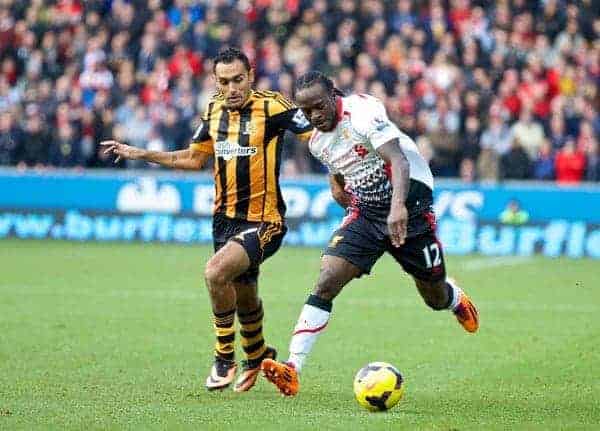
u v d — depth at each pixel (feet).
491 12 262.47
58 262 190.49
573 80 245.65
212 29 258.98
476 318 94.07
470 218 219.41
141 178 232.12
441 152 229.66
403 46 248.52
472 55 247.29
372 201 83.51
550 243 215.72
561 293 156.87
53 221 234.99
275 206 89.81
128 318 129.18
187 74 246.47
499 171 228.43
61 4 271.49
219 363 87.81
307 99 80.84
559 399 84.17
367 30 254.06
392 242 79.61
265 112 88.07
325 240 223.92
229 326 87.15
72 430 71.31
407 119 233.55
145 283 163.63
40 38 265.75
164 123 239.09
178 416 76.18
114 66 256.73
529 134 230.48
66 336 115.75
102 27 262.06
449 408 80.33
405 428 72.08
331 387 89.92
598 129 236.63
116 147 92.63
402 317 131.75
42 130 241.96
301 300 147.13
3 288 156.35
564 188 214.90
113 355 104.63
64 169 241.35
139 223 232.32
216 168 89.66
